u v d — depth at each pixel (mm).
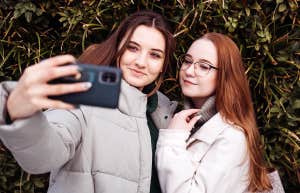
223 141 1610
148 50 1479
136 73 1471
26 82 821
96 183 1322
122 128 1378
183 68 1723
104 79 875
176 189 1508
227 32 2191
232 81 1670
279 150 2193
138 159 1387
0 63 2221
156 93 1646
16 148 957
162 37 1507
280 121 2186
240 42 2215
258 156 1686
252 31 2148
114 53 1506
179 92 2244
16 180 2246
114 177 1339
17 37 2262
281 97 2174
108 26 2221
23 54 2227
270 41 2180
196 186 1542
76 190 1300
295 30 2207
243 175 1646
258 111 2219
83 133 1305
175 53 2184
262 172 1684
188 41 2217
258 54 2178
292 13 2158
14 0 2182
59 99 875
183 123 1617
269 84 2193
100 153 1322
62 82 866
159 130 1610
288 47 2182
